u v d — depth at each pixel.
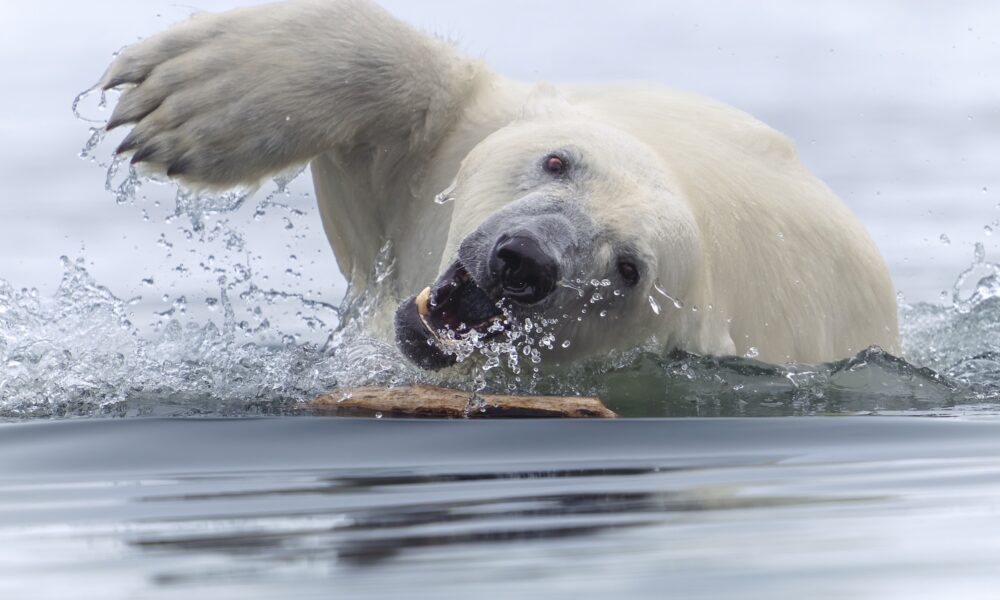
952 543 11.00
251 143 22.62
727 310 22.86
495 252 18.45
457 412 18.16
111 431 17.11
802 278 24.16
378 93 23.14
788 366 22.67
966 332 31.45
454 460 15.49
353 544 11.17
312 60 22.84
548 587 9.65
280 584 9.80
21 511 12.97
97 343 22.91
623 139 21.25
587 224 19.53
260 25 23.00
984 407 20.47
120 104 22.77
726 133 25.27
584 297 19.70
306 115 22.77
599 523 11.98
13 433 17.14
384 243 24.75
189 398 19.64
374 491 13.67
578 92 25.50
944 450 16.27
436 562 10.49
